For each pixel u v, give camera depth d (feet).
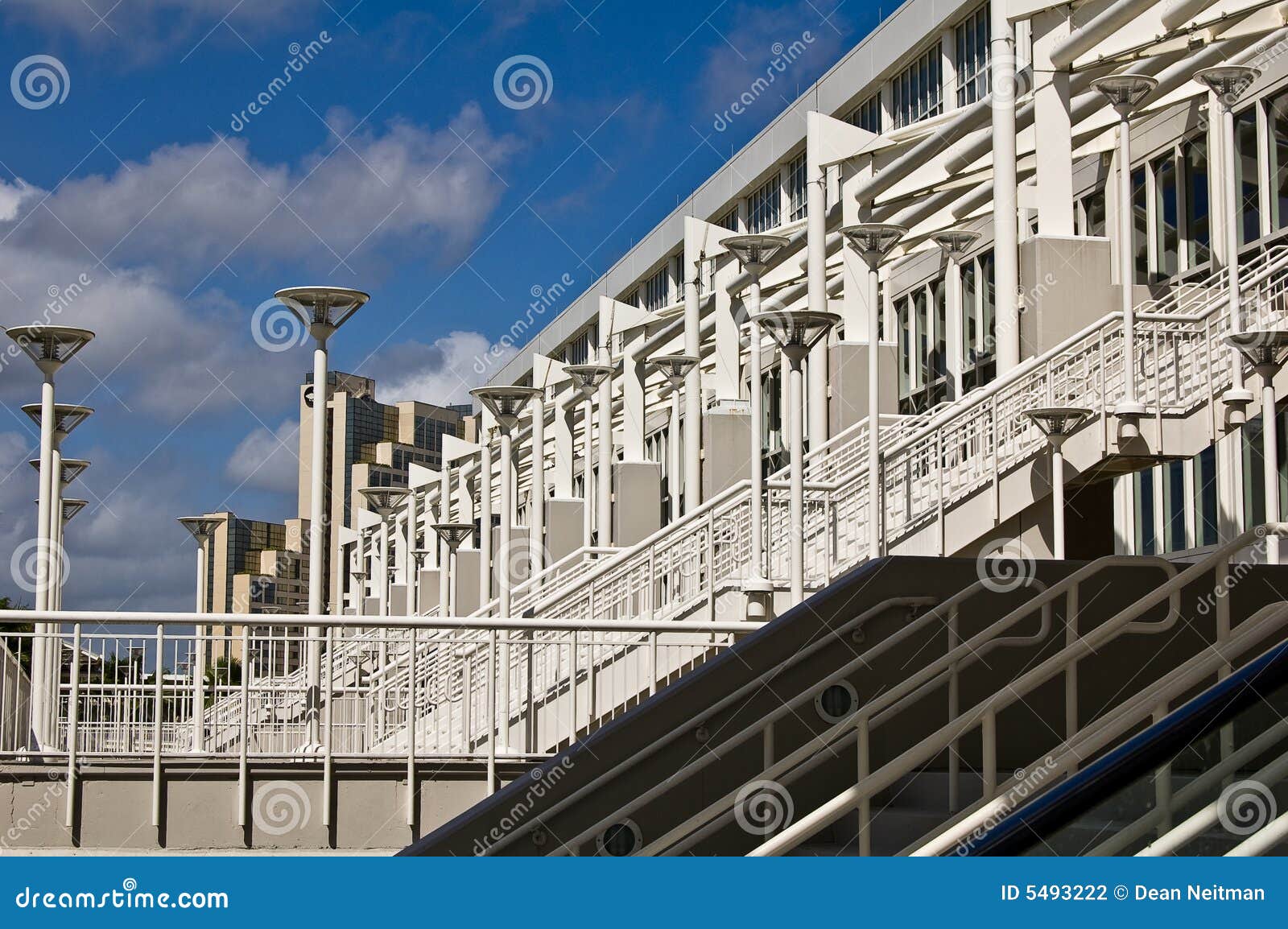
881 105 85.61
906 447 43.86
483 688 39.73
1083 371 48.57
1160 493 61.82
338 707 37.35
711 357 96.84
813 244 64.69
